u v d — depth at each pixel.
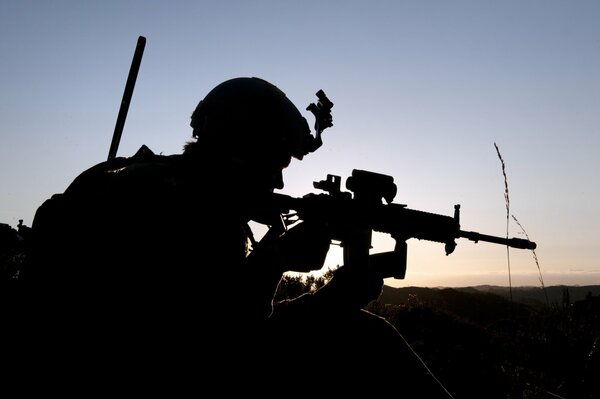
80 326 1.84
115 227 1.86
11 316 1.82
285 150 2.36
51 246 1.86
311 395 2.22
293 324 2.36
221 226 2.02
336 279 2.54
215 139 2.20
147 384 1.87
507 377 5.66
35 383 1.79
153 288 1.88
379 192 2.66
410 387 2.38
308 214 2.33
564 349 6.10
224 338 1.99
